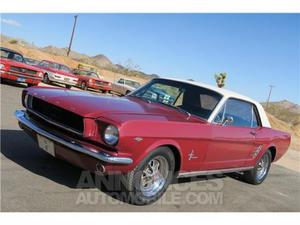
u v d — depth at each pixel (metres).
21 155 5.73
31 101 5.16
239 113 6.35
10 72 15.40
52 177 5.06
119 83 27.34
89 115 4.38
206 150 5.41
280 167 10.80
